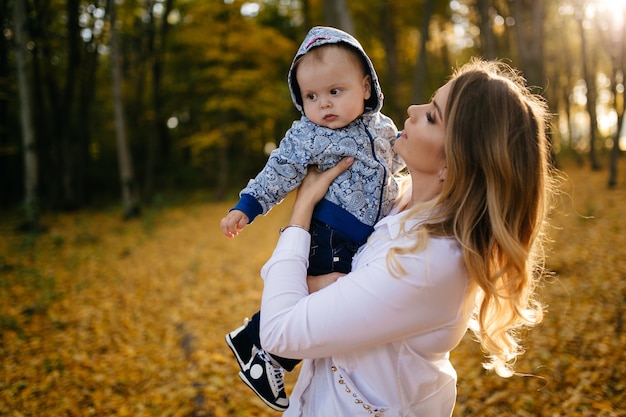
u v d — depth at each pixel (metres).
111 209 15.80
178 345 5.12
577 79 26.72
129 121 21.00
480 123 1.25
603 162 22.55
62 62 16.53
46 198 18.05
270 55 18.41
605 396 3.34
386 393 1.31
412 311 1.21
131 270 8.43
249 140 22.67
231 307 6.29
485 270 1.25
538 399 3.40
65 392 4.07
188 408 3.79
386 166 1.58
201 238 11.27
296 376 4.12
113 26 13.20
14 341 5.16
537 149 1.28
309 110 1.54
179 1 17.58
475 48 21.67
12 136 17.70
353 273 1.27
